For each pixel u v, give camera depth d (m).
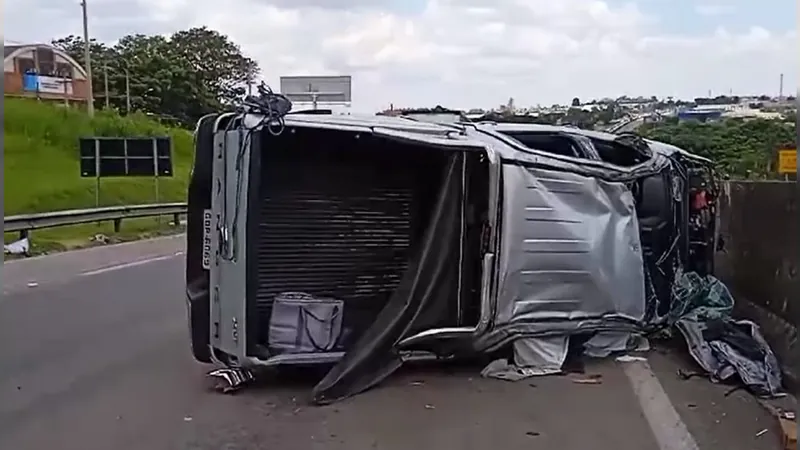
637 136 9.38
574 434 6.30
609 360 8.62
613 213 8.43
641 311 8.62
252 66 66.38
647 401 7.18
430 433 6.35
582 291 8.13
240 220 7.20
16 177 29.88
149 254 19.22
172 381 7.89
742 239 12.45
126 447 6.06
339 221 8.23
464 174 7.86
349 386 7.39
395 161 8.28
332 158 8.11
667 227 9.38
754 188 11.60
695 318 8.60
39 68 51.50
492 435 6.29
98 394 7.44
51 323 10.70
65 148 36.09
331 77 27.19
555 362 8.14
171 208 27.34
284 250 8.04
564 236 7.96
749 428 6.45
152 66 61.88
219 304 7.45
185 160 43.22
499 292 7.67
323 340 7.79
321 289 8.18
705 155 17.70
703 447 6.02
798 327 7.88
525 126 8.94
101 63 60.97
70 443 6.14
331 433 6.37
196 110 62.53
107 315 11.27
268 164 7.92
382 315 7.91
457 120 8.94
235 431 6.43
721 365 7.84
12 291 13.39
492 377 7.98
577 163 8.17
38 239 21.45
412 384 7.75
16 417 6.77
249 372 7.83
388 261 8.41
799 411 6.73
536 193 7.82
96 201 27.80
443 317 7.80
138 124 44.28
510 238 7.64
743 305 11.24
